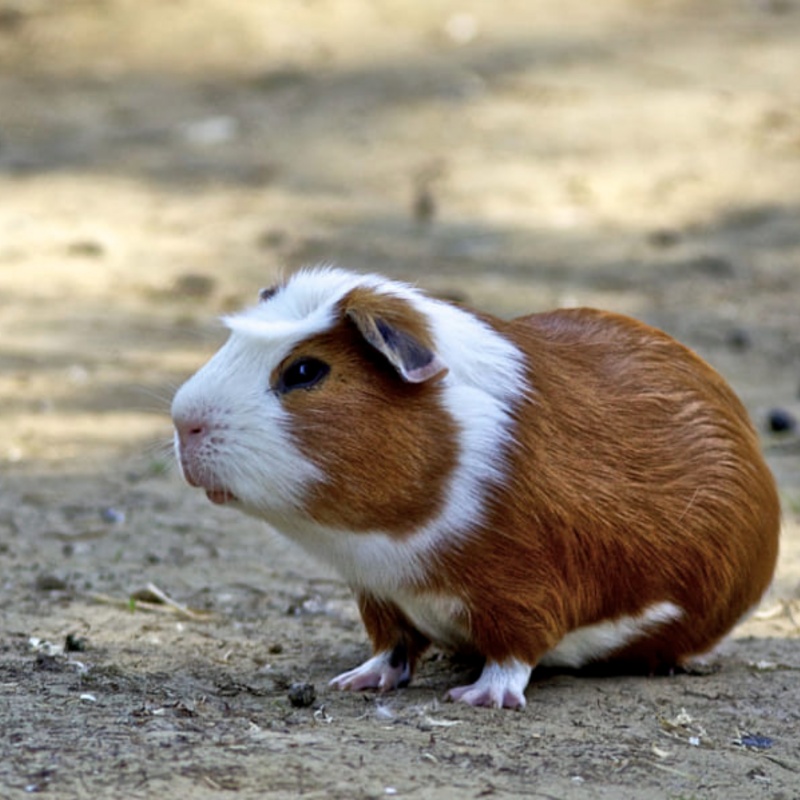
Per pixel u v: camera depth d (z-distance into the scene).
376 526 10.77
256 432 10.51
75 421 20.50
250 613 14.01
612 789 9.73
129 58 39.84
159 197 31.53
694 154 33.34
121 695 11.05
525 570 11.09
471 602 11.12
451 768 9.87
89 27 41.16
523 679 11.37
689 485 11.72
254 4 42.38
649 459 11.62
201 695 11.26
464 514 10.87
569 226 29.98
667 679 12.28
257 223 30.03
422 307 11.06
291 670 12.30
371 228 29.84
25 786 9.14
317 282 11.18
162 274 27.16
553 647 11.45
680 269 27.98
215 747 9.91
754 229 29.94
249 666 12.36
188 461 10.59
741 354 24.16
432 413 10.77
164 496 17.81
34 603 13.89
